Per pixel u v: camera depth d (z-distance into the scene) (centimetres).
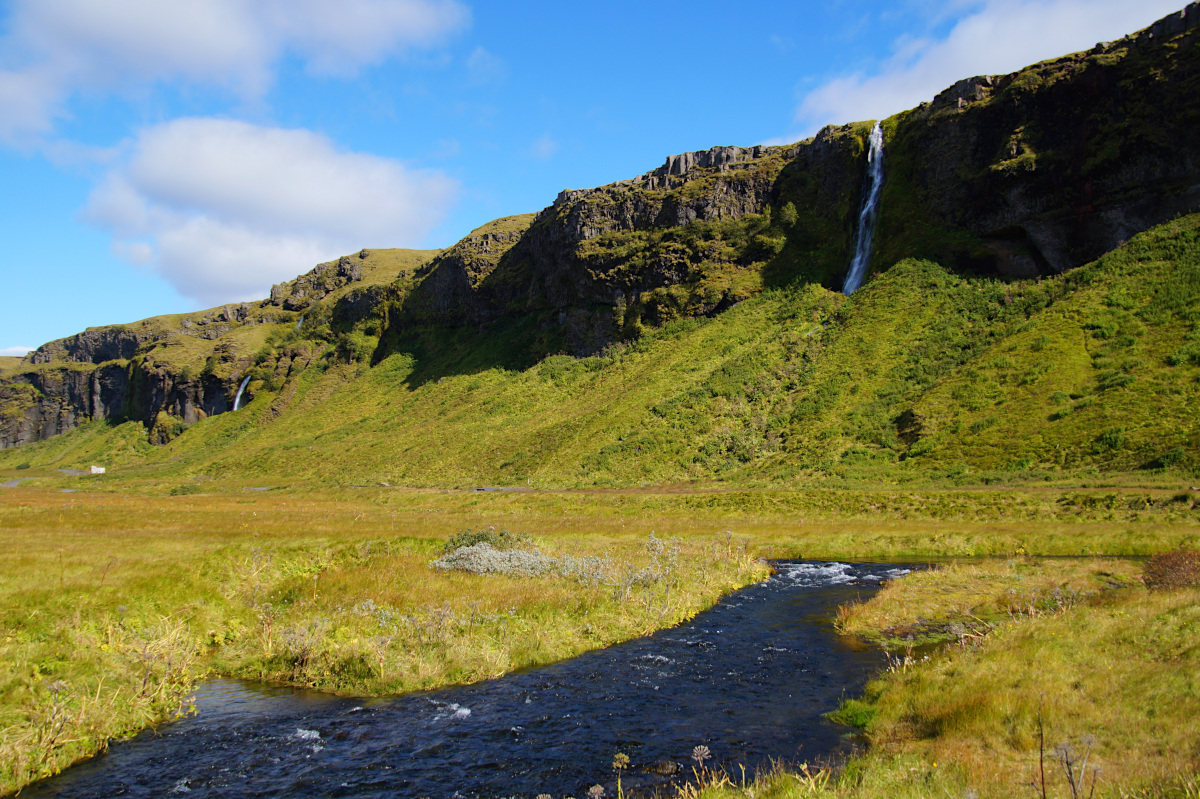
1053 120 8656
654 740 1212
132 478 14450
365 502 7800
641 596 2303
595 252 13200
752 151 13338
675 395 9000
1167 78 7806
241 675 1655
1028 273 8281
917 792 850
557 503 6116
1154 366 5566
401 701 1458
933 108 10312
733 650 1814
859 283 9919
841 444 6688
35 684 1304
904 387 7281
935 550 3525
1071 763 858
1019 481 4866
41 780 1097
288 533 3659
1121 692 1056
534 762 1135
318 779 1093
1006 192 8700
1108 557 2916
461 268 17225
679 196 12694
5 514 4541
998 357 6862
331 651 1666
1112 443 4897
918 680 1323
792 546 3825
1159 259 6819
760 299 10900
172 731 1300
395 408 14812
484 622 1944
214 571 2284
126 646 1555
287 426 16038
